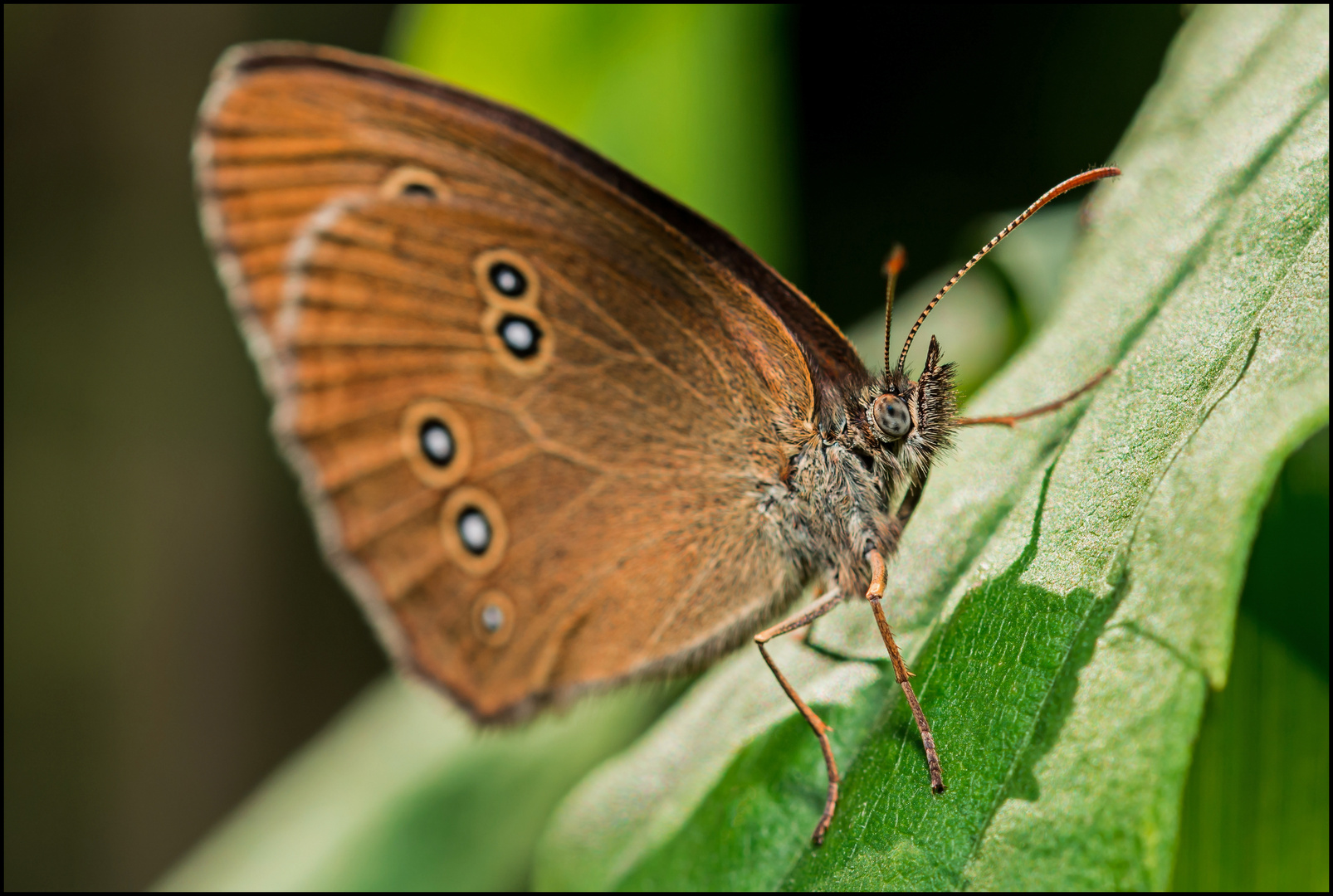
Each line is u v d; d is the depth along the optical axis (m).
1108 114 0.22
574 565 0.20
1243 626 0.19
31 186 0.31
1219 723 0.19
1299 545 0.19
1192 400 0.19
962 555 0.19
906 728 0.19
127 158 0.30
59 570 0.32
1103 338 0.19
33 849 0.32
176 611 0.31
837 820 0.19
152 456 0.32
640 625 0.20
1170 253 0.19
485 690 0.20
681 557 0.20
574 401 0.20
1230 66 0.19
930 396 0.19
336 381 0.20
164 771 0.31
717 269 0.19
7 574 0.32
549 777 0.21
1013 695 0.18
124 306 0.32
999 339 0.21
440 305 0.20
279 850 0.21
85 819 0.32
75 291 0.32
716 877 0.19
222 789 0.31
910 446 0.19
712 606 0.20
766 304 0.19
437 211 0.20
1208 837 0.18
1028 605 0.19
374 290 0.20
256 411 0.31
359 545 0.20
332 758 0.21
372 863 0.21
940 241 0.22
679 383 0.20
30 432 0.32
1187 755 0.18
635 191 0.19
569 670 0.20
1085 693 0.18
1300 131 0.19
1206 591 0.18
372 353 0.20
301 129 0.20
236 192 0.20
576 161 0.20
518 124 0.20
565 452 0.20
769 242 0.21
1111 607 0.18
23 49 0.30
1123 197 0.19
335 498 0.20
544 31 0.21
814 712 0.19
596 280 0.20
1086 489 0.19
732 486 0.20
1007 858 0.18
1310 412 0.18
